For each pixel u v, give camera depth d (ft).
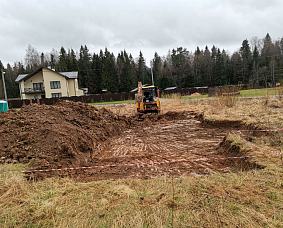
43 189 12.72
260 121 26.73
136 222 9.12
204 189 11.78
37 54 225.35
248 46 218.18
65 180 14.08
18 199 11.48
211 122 33.60
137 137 30.27
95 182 13.65
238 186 11.98
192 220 9.16
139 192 11.94
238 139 20.26
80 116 30.66
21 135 18.60
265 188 11.57
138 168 17.52
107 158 20.92
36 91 120.06
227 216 9.35
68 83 127.34
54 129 19.98
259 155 16.21
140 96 47.42
